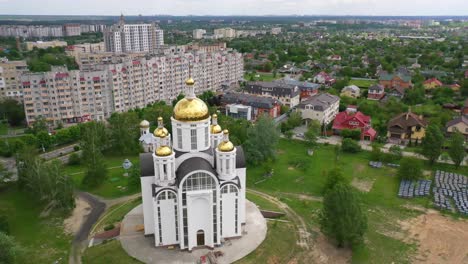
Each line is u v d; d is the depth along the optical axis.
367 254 80.62
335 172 106.81
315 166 128.50
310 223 91.56
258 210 94.81
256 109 186.75
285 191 109.69
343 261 78.38
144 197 81.50
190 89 80.06
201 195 76.69
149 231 83.56
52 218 94.69
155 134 93.06
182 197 76.56
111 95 187.38
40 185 96.12
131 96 194.88
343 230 77.62
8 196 105.56
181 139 81.12
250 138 128.75
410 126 152.88
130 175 111.12
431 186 112.12
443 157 129.38
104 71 181.50
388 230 89.81
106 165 117.44
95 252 79.69
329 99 184.38
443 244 84.44
